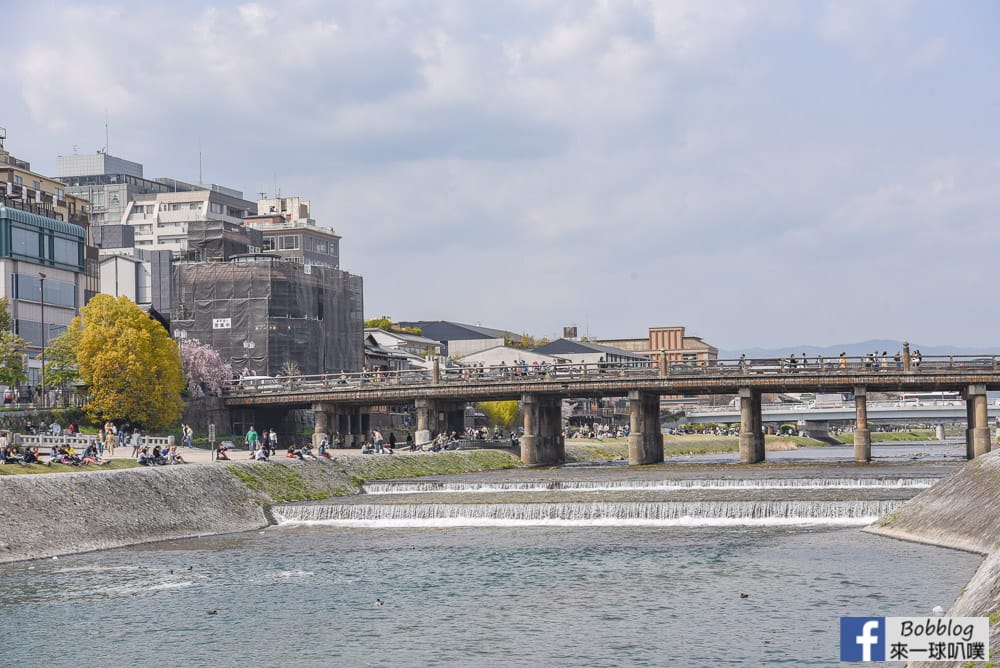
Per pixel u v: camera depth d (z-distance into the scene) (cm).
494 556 8419
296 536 9769
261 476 11862
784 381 15875
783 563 7750
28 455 10275
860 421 15588
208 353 18738
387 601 6950
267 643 6028
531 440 17075
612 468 15800
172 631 6288
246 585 7462
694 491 11244
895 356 15638
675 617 6353
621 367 16888
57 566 8219
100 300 15975
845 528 9319
